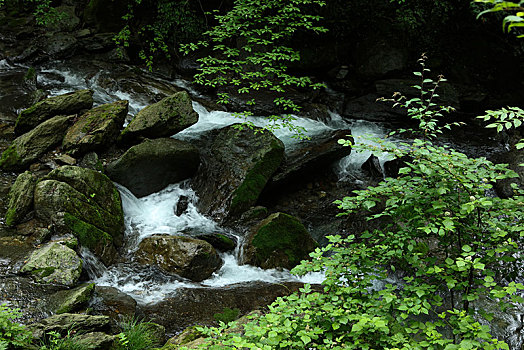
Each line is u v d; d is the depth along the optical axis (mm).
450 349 2775
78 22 12562
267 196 8508
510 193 8508
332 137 9125
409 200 3449
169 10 12273
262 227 7031
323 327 3170
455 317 3191
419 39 12656
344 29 12680
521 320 5859
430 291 3307
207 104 10875
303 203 8562
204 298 5914
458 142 10828
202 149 8633
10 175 7219
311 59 12320
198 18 12656
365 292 3348
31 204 6391
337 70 12414
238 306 5863
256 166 7949
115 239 6746
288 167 8414
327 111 11430
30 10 12672
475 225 3602
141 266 6430
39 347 4109
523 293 6270
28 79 10352
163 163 7719
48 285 5289
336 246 3775
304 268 3561
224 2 12984
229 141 8414
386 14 12680
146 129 7848
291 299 3326
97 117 7922
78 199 6434
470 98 11859
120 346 4516
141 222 7336
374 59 12180
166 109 8016
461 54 12680
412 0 12586
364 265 3576
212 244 7086
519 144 2930
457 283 3410
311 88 11875
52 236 6109
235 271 6758
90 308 5066
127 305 5340
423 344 2936
